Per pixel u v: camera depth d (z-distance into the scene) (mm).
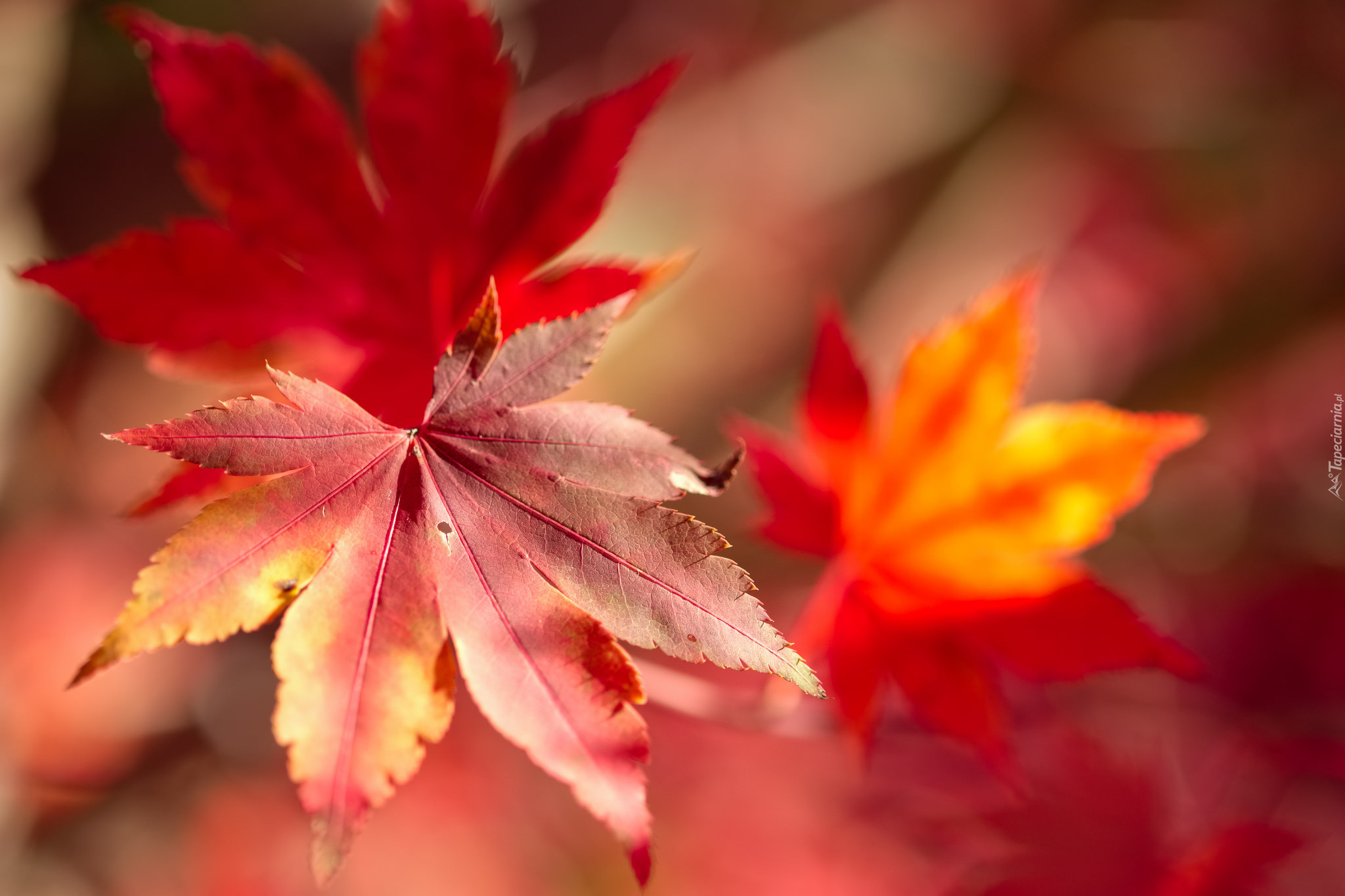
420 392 353
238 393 400
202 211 780
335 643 318
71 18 758
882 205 1021
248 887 699
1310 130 882
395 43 351
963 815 449
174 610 312
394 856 694
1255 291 799
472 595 323
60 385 807
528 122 977
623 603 321
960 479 377
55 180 756
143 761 743
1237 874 393
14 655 733
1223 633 667
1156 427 374
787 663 317
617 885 676
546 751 319
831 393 379
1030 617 370
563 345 327
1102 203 1027
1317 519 761
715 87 1129
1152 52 947
